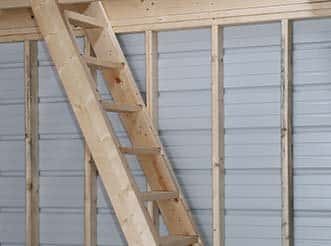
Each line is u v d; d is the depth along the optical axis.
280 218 3.38
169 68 3.57
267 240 3.41
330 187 3.31
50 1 3.19
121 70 3.49
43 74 3.81
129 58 3.63
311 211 3.34
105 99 3.66
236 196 3.46
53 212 3.80
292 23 3.36
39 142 3.83
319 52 3.33
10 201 3.89
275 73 3.39
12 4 3.34
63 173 3.78
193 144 3.54
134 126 3.49
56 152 3.79
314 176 3.34
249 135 3.44
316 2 3.24
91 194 3.67
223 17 3.40
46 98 3.80
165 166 3.44
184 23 3.47
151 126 3.47
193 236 3.42
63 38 3.16
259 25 3.41
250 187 3.44
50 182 3.81
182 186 3.55
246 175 3.45
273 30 3.39
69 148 3.77
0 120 3.90
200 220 3.53
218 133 3.42
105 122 3.08
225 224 3.48
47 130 3.81
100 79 3.66
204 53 3.51
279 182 3.39
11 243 3.89
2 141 3.90
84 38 3.68
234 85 3.46
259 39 3.42
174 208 3.45
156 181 3.46
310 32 3.33
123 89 3.49
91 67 3.39
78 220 3.76
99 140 3.09
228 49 3.47
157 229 3.56
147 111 3.54
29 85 3.79
